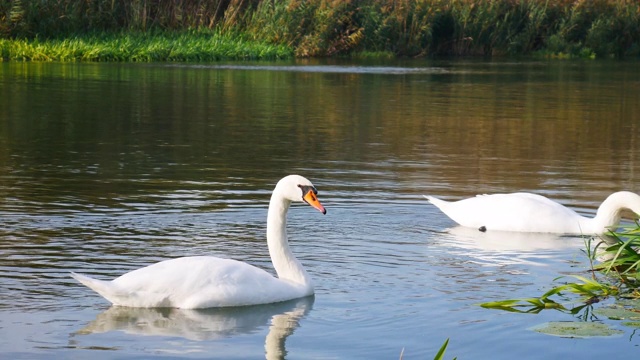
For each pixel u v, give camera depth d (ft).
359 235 30.83
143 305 22.47
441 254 28.63
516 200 33.09
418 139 56.24
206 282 22.67
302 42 127.85
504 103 78.69
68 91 76.95
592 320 22.43
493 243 30.53
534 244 30.58
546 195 39.01
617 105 78.59
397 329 21.35
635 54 146.72
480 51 141.79
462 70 113.60
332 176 42.19
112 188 37.86
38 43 109.91
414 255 28.43
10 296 23.12
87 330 20.86
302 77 98.58
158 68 103.04
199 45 118.11
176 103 72.02
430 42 136.36
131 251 27.61
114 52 110.93
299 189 23.93
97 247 27.96
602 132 61.57
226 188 38.40
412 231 31.76
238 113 67.26
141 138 53.57
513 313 22.81
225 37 122.83
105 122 60.18
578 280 26.00
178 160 45.96
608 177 43.98
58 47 109.19
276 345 20.16
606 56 144.66
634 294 25.00
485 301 23.77
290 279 24.13
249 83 90.07
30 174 40.81
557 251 29.66
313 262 27.25
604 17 145.79
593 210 35.99
